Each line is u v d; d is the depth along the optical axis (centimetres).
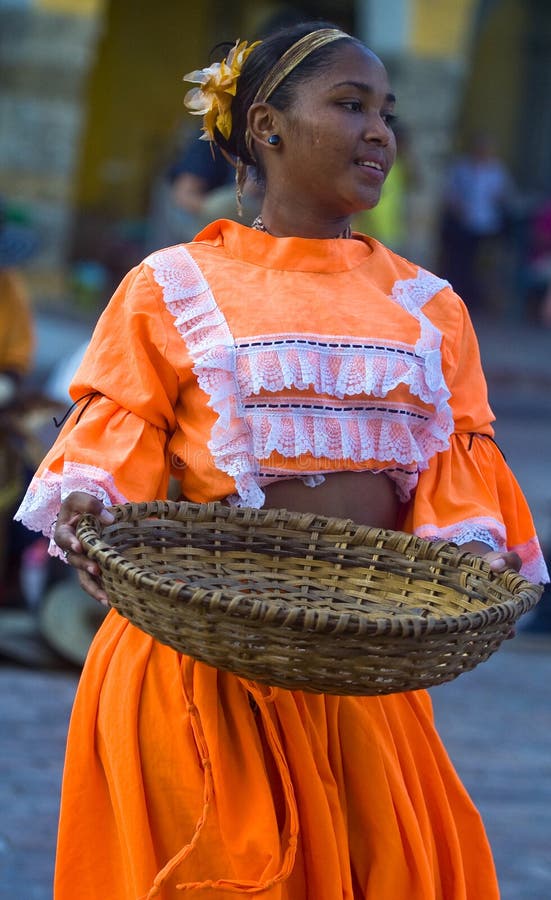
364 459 337
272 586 333
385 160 343
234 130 361
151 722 329
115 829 339
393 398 338
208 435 337
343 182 341
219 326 335
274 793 334
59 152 1970
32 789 595
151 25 2450
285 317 334
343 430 334
